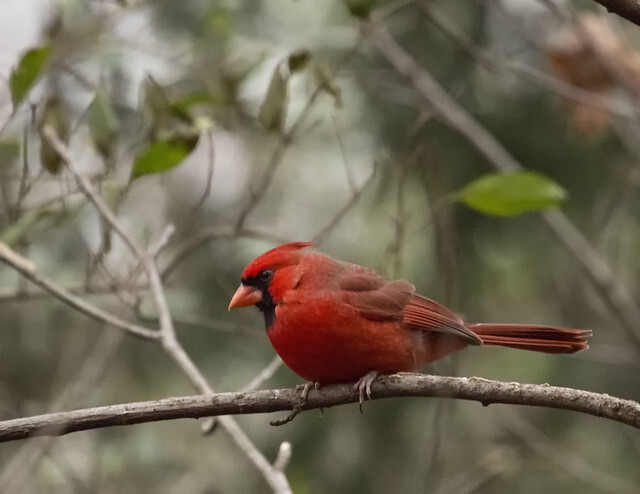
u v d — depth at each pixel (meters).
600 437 12.25
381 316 7.17
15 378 11.49
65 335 11.57
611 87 11.18
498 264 12.06
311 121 11.91
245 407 6.57
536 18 11.95
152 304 10.78
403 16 12.07
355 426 11.88
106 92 8.97
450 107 11.34
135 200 12.25
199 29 11.27
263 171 12.69
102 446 10.62
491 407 12.46
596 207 11.87
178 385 11.92
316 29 11.95
